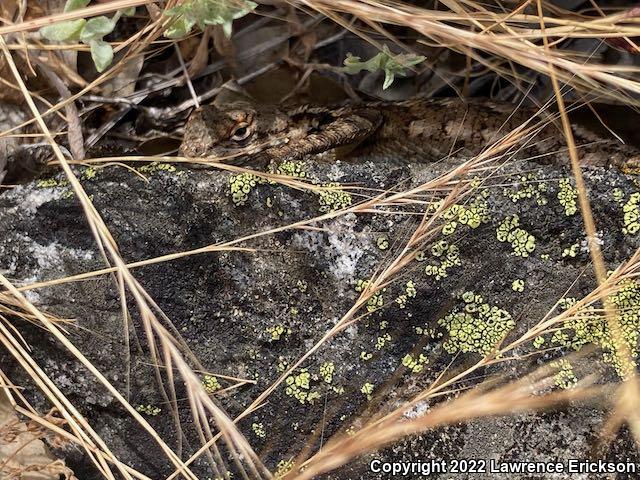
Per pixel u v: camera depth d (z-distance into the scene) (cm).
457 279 12
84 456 13
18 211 12
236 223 12
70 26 13
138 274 12
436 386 12
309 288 12
